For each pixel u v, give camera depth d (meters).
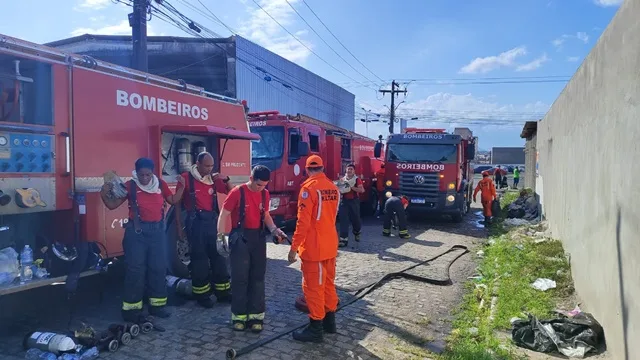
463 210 15.45
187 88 7.16
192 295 6.28
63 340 4.45
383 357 4.67
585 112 6.64
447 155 14.15
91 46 22.94
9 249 4.61
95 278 7.04
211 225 5.98
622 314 4.23
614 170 4.74
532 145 21.08
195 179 5.99
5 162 4.52
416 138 14.56
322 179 5.03
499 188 34.53
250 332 5.24
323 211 4.93
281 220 11.92
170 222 6.29
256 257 5.22
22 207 4.65
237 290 5.20
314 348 4.85
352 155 16.19
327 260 5.05
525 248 9.19
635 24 4.19
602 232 5.14
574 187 7.32
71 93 5.19
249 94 25.89
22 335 5.06
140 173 5.29
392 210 11.88
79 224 5.19
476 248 10.70
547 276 7.32
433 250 10.32
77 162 5.23
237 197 5.13
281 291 6.89
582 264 6.20
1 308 5.61
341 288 7.05
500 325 5.42
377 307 6.26
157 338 5.04
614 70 4.95
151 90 6.38
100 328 5.34
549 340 4.80
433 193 14.12
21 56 4.61
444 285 7.44
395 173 14.53
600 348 4.80
